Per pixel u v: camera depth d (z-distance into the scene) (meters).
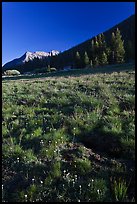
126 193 6.98
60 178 7.35
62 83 22.58
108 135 9.89
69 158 8.50
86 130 10.45
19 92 18.84
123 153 8.89
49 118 11.80
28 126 10.97
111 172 7.66
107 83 21.11
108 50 96.44
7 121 11.88
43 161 8.27
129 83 19.59
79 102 13.95
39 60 190.50
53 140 9.38
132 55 91.75
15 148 8.92
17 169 7.96
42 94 17.39
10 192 7.10
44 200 6.69
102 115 11.95
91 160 8.47
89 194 6.77
